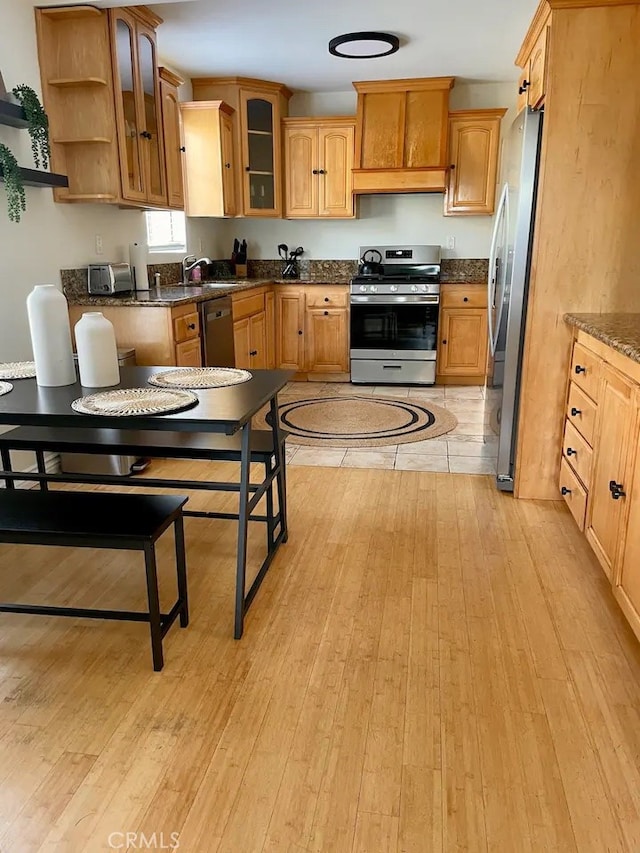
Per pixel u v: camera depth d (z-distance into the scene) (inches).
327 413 181.8
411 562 96.3
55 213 134.3
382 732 62.3
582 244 107.8
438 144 206.4
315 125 214.5
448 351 217.3
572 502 104.4
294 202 221.9
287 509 116.2
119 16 132.6
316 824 52.4
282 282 219.9
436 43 168.4
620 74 100.0
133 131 141.9
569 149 104.0
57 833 51.6
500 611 83.1
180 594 79.4
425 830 51.9
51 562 97.8
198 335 154.5
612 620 81.1
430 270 228.5
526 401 115.8
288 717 64.4
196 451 93.4
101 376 82.9
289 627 80.0
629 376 75.4
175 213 205.3
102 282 146.0
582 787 55.9
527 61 119.9
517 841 50.9
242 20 150.4
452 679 70.0
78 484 130.0
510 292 116.6
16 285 122.9
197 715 64.7
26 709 65.6
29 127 115.1
